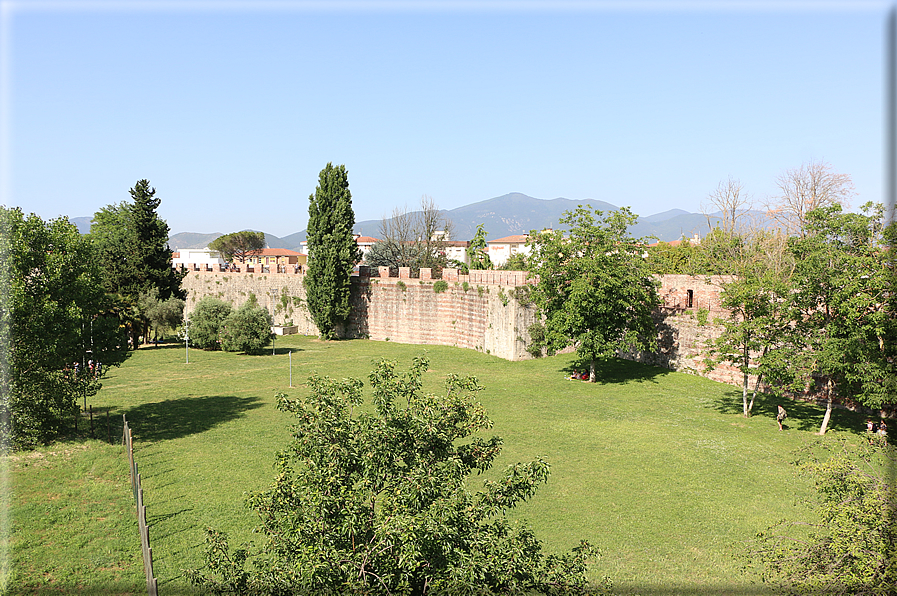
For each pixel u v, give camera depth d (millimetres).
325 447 12062
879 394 27078
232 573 11578
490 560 10859
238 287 79250
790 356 30703
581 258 43219
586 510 21047
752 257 61719
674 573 16391
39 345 26688
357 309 70750
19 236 27516
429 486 11422
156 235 67438
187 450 27984
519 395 39750
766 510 20797
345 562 10641
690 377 43375
